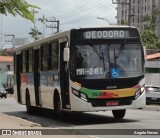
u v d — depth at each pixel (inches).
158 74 1758.1
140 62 715.4
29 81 959.6
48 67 813.9
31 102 956.6
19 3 400.8
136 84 707.4
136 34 719.7
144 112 1006.4
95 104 690.8
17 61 1074.1
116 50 706.2
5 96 2186.3
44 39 836.0
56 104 784.3
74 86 692.1
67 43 705.0
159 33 6210.6
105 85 693.9
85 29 700.7
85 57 695.7
